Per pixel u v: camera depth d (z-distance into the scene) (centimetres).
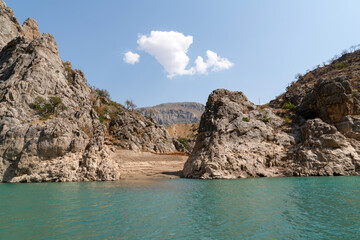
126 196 2742
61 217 1772
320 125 4894
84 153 5422
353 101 4922
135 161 7725
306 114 5678
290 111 6212
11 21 12000
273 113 6188
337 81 5203
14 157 5247
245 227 1490
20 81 7206
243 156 4922
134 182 4431
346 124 4750
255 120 5638
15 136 5425
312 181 3616
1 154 5275
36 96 7369
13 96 6612
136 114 12925
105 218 1738
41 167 5012
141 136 10538
